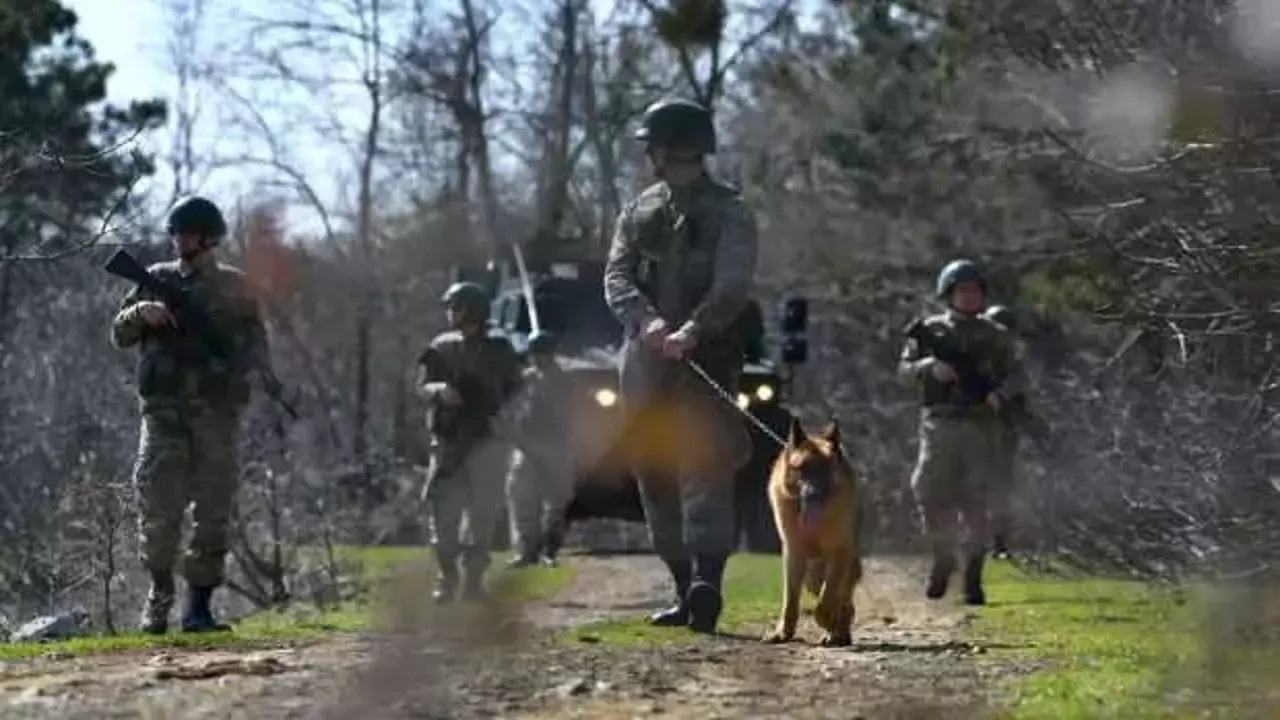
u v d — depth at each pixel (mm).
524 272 24688
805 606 13836
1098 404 16031
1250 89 12289
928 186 27797
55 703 8156
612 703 8289
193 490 12359
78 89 22312
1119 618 13289
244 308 12516
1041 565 18266
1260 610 11375
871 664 9875
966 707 8219
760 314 22875
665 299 11719
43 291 20719
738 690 8734
